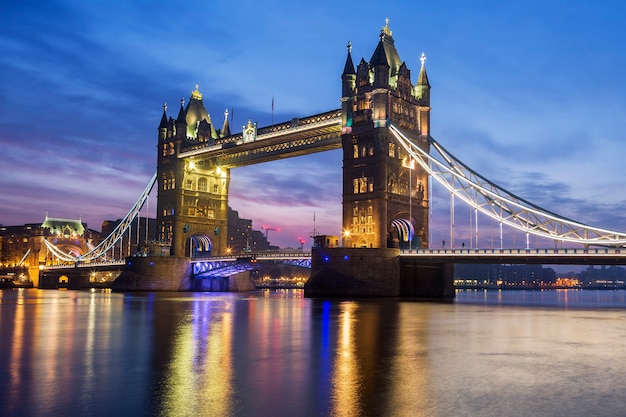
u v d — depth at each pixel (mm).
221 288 165500
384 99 112062
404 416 19531
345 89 117500
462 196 107562
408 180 117125
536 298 179250
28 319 55531
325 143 124562
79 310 70312
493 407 20703
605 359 30672
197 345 35406
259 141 135750
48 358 30406
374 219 110812
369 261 104625
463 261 103625
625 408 20719
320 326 47781
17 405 20734
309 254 125625
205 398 21734
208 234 160750
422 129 120438
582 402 21469
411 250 106500
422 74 122875
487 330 45344
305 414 19734
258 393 22500
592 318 61031
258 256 135500
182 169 156875
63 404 20875
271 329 45188
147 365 28297
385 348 34250
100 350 33344
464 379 25156
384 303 87938
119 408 20344
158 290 152250
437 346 35281
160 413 19781
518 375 26125
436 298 114625
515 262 99812
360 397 21938
